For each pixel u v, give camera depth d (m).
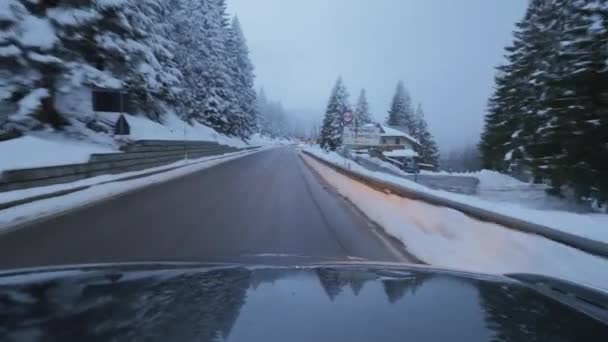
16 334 1.05
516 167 28.36
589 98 16.64
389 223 7.47
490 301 1.54
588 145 16.67
